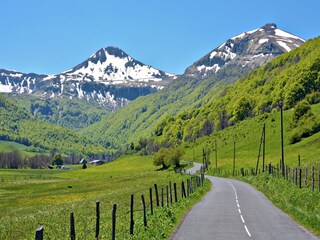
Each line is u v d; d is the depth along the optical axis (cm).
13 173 18662
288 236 2266
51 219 3738
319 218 2669
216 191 5888
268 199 4566
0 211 5431
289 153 13338
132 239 2005
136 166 19025
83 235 2138
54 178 15862
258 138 17575
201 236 2267
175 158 15938
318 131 14725
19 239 2802
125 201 4919
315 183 4984
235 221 2866
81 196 7506
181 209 3475
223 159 16625
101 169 19038
